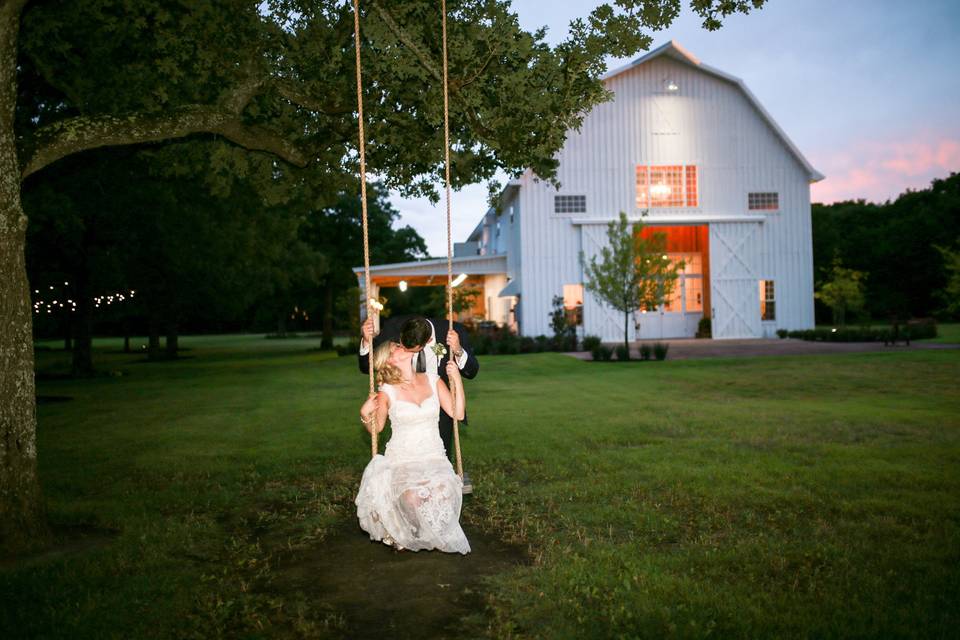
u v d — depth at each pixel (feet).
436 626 11.05
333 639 10.66
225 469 22.67
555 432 27.43
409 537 14.23
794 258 93.71
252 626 11.14
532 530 15.78
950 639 9.96
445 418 19.66
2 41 14.75
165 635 10.75
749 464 20.99
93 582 12.84
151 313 98.27
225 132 20.29
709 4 18.08
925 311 153.28
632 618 10.98
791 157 93.61
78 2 22.07
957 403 33.04
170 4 21.72
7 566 13.82
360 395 43.32
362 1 19.92
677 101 91.97
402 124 23.47
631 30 18.61
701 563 13.23
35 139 15.93
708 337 96.17
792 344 81.20
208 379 59.98
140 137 17.62
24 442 15.25
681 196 92.63
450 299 17.03
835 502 16.72
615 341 90.43
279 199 25.99
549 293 90.43
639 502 17.51
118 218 62.59
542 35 19.83
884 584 11.90
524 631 10.80
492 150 21.54
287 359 90.94
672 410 32.63
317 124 24.44
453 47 19.57
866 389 39.37
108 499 19.20
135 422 34.04
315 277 111.65
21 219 15.28
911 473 19.33
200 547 15.08
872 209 176.04
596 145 91.25
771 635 10.18
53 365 90.17
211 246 74.02
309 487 20.47
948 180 166.09
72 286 75.87
